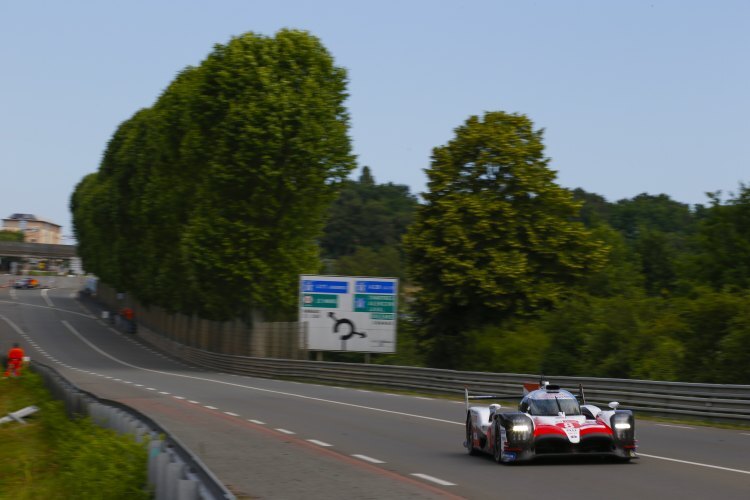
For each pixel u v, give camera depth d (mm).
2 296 156125
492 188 48781
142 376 52250
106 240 108938
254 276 61969
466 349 45938
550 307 47250
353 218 149375
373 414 26797
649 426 22547
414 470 14805
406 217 153000
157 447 11961
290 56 61344
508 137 48844
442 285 47500
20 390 38594
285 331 56594
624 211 132875
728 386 22734
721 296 30828
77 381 45500
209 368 64625
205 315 81875
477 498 11828
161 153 73938
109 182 104125
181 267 78938
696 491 12102
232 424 23438
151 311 103438
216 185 60781
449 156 48938
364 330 51344
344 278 51594
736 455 16297
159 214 77438
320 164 61250
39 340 92938
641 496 11734
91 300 142375
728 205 45781
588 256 48281
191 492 8828
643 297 51500
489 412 16547
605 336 36562
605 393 27375
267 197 60500
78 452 15023
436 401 32719
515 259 46781
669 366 32281
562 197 48562
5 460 19594
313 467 15266
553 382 29703
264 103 59500
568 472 14172
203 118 61500
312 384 46156
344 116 63688
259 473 14539
